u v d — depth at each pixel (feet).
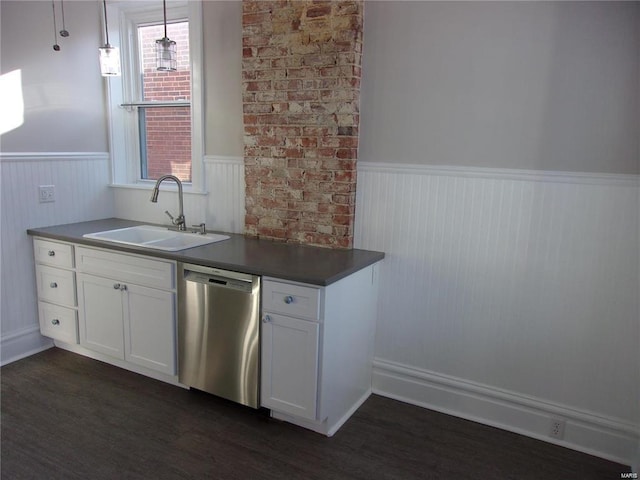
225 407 8.68
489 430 8.27
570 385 7.77
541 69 7.28
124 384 9.36
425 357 8.89
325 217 9.11
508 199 7.78
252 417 8.39
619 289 7.23
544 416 8.00
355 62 8.37
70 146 10.91
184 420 8.23
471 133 7.93
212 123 10.33
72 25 10.64
